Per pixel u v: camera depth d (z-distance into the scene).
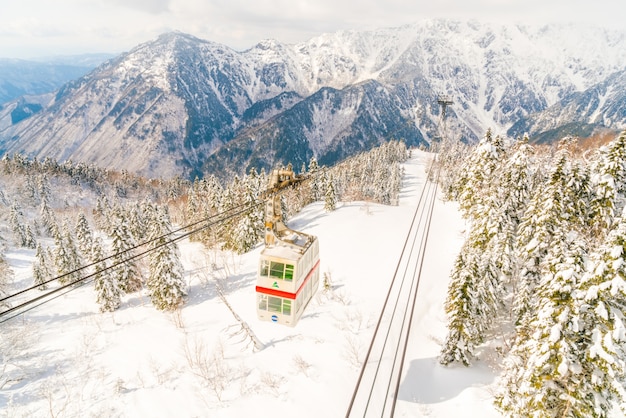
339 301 46.31
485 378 33.41
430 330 40.88
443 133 126.94
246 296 55.72
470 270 34.34
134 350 44.62
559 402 24.69
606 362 21.97
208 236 87.88
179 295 54.84
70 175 193.12
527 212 43.44
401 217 78.06
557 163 41.88
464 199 64.81
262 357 38.03
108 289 57.78
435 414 30.36
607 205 40.62
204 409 32.19
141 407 33.66
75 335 51.03
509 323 40.38
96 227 133.38
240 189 81.81
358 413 29.72
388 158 157.25
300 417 29.80
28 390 39.25
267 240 18.58
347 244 64.75
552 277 27.81
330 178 87.06
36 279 73.12
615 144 41.28
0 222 118.25
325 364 35.25
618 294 22.02
